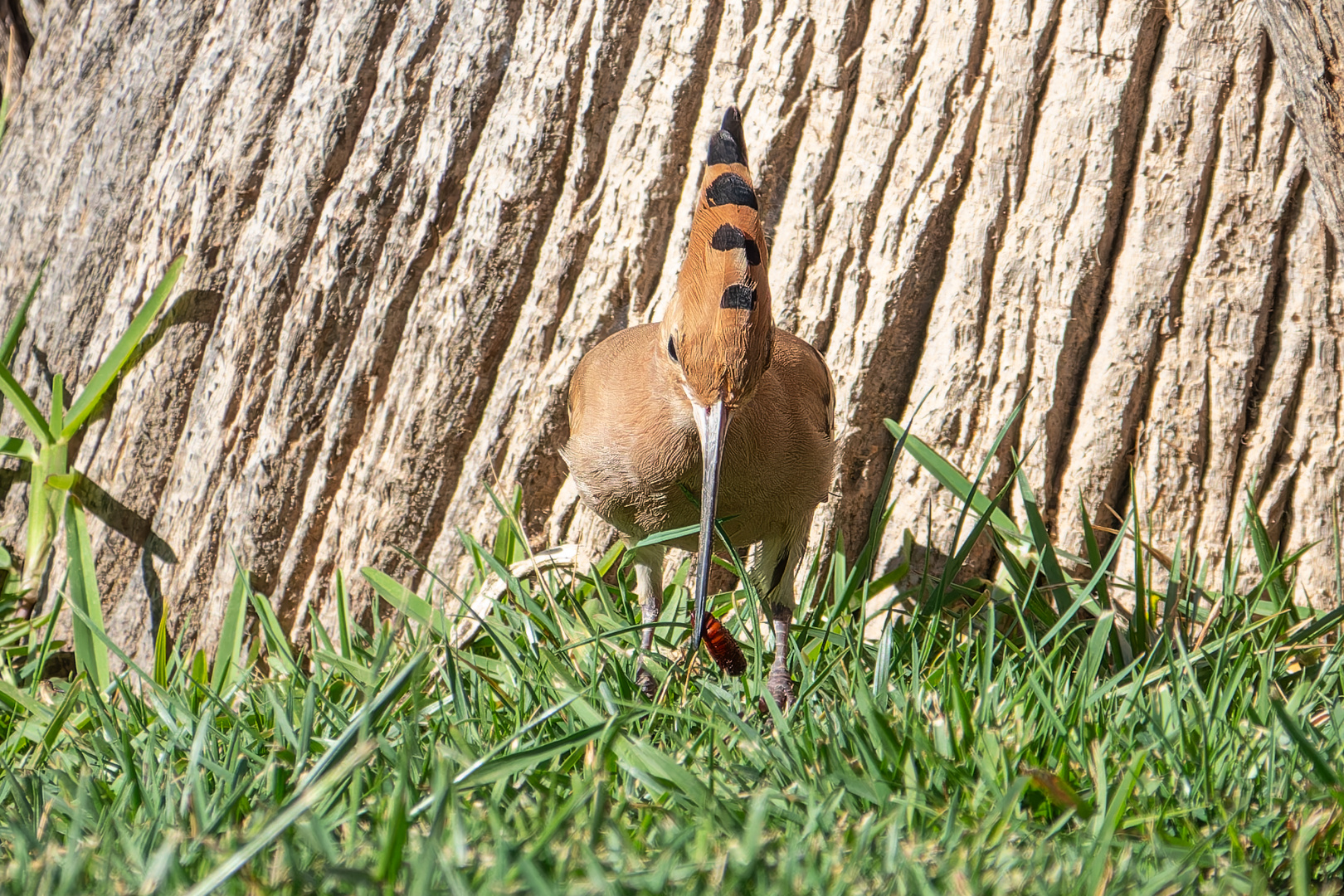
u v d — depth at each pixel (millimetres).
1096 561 8820
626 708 6711
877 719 6121
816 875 4594
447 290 9469
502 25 9352
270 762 6230
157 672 9062
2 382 9891
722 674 7953
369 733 5980
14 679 9281
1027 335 9109
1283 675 7949
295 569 9789
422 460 9586
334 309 9578
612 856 4957
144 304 10016
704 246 7641
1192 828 5398
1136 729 6629
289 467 9711
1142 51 8836
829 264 9234
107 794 6211
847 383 9266
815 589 9562
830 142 9164
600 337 9406
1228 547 8773
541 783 5945
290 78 9711
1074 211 8953
